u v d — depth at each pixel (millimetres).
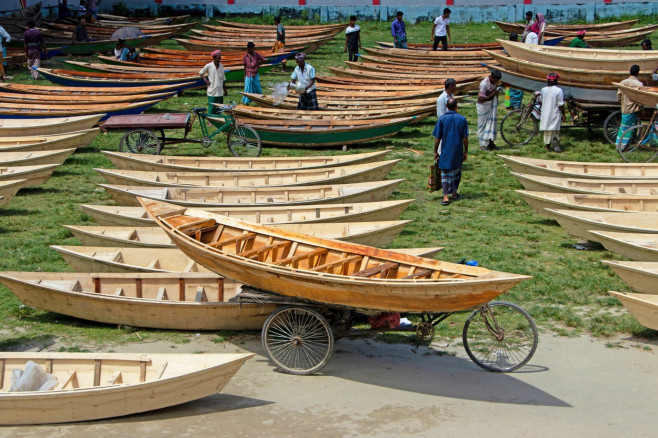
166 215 10102
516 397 7895
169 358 7730
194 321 9469
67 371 7785
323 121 19031
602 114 19750
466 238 13102
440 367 8656
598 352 9008
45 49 27250
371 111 20609
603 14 37656
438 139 14867
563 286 10906
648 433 7109
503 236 13273
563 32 33188
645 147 17328
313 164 16328
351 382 8266
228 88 26359
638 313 9133
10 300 10352
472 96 25562
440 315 8719
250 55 22344
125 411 7328
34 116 19828
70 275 10016
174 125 17016
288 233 9812
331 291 8258
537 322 9805
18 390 7363
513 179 16531
